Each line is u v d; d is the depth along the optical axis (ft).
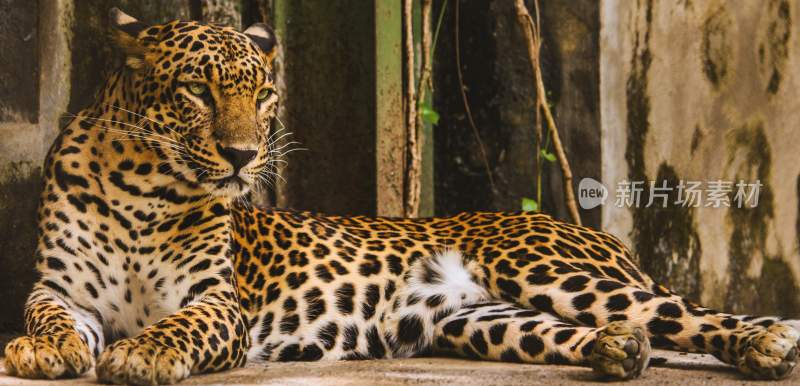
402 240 30.89
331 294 29.32
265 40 27.91
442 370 25.68
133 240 26.48
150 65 25.67
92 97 35.45
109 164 26.16
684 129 47.21
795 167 51.83
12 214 33.63
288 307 28.86
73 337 24.04
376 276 29.89
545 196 42.75
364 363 27.76
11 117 33.63
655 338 26.61
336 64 39.42
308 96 39.04
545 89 42.91
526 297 28.58
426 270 29.99
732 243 49.24
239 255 28.84
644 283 30.25
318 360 28.89
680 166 47.01
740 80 49.52
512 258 29.25
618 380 23.77
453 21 43.39
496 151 42.63
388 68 39.58
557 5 42.98
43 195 26.45
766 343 24.29
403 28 39.88
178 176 26.13
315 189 39.14
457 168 43.24
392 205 39.78
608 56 44.24
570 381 23.72
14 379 23.17
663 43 46.34
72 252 26.03
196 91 25.29
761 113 50.42
